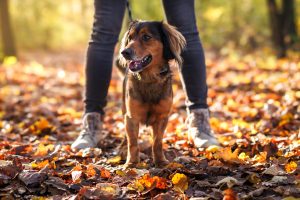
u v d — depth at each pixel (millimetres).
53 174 1973
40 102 3646
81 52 12078
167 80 2098
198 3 7461
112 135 2598
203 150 2242
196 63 2338
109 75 2391
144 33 2082
